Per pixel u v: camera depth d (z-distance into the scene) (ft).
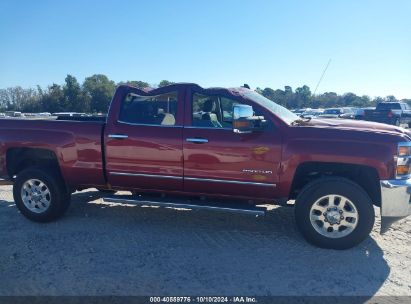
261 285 12.00
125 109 16.98
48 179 17.54
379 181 14.10
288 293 11.53
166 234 16.48
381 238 15.93
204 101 16.42
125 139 16.60
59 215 18.04
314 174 15.52
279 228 17.16
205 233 16.60
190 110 16.15
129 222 18.08
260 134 15.10
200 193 16.24
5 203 21.70
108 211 19.79
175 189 16.51
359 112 96.43
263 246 15.08
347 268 13.16
